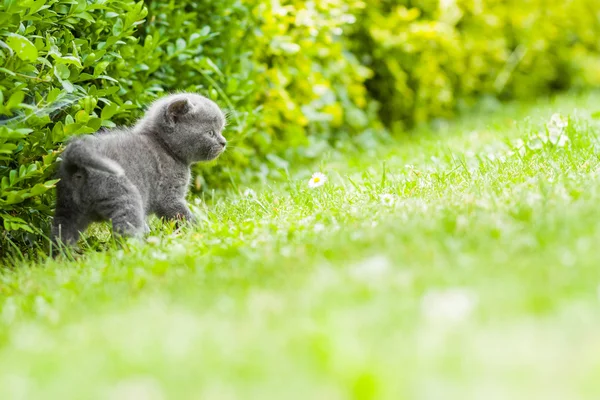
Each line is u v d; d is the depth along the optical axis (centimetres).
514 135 1072
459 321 384
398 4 1505
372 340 376
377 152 1270
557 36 1905
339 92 1337
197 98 833
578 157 807
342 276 473
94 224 816
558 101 1547
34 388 365
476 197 638
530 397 312
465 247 502
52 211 743
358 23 1434
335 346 366
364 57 1459
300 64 1185
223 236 640
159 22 927
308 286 468
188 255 586
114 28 779
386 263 483
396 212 627
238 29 1045
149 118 807
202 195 957
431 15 1539
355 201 737
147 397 340
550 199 589
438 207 613
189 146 799
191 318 441
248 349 384
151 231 748
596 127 996
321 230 605
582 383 317
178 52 895
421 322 391
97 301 507
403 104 1523
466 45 1609
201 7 1004
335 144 1323
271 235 616
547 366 333
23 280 598
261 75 1111
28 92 704
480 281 436
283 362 363
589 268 433
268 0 1089
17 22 660
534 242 492
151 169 764
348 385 331
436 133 1439
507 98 1842
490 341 360
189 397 338
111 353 395
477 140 1134
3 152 643
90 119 700
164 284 523
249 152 1055
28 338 443
